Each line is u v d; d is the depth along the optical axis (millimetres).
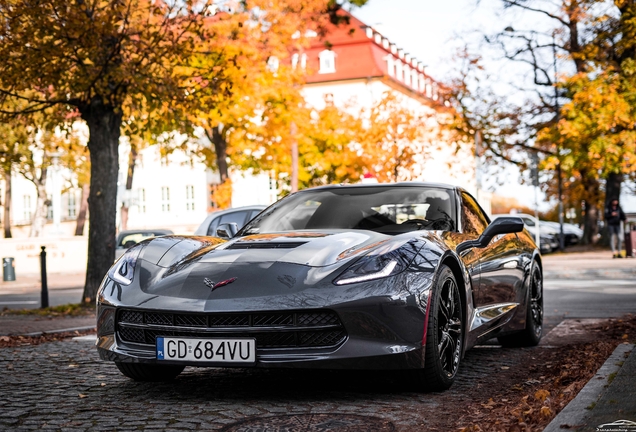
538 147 25719
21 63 10414
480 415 3596
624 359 4285
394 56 61094
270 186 46938
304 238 4445
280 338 3828
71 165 34781
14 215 55250
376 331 3824
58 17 10312
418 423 3488
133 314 4102
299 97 20016
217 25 17703
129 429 3445
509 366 5211
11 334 7602
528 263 6141
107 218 11648
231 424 3506
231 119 19672
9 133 25062
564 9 23000
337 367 3777
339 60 57469
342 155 26859
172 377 4727
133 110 12195
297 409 3801
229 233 5188
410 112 26859
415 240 4238
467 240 4891
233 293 3863
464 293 4566
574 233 33938
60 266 32344
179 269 4219
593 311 8672
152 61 10961
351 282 3863
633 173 25750
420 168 26734
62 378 4844
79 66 10898
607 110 21438
